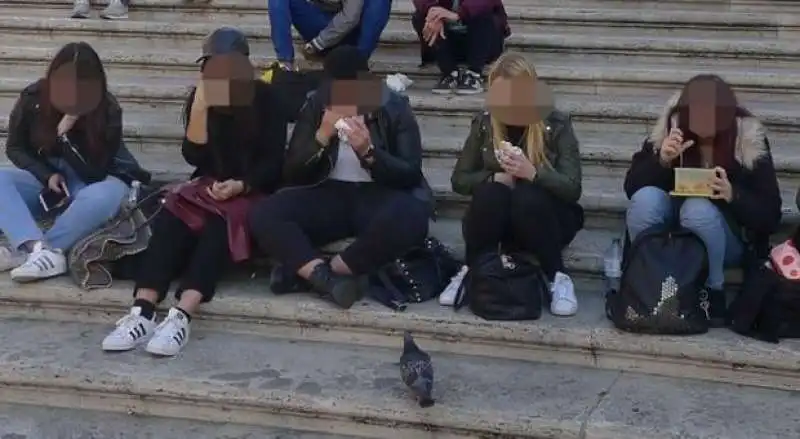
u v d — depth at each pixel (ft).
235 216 13.58
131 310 13.26
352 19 17.83
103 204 14.17
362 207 13.65
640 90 17.97
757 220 12.48
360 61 13.51
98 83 14.51
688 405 11.40
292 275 13.52
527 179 13.05
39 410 12.55
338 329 13.20
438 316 12.84
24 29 21.16
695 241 12.41
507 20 19.63
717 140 12.64
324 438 11.72
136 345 13.03
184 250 13.62
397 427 11.55
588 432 10.90
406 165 13.53
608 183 15.58
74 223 14.17
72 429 12.07
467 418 11.25
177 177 15.89
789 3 20.22
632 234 13.05
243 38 14.01
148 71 19.80
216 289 13.83
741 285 13.01
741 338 12.09
